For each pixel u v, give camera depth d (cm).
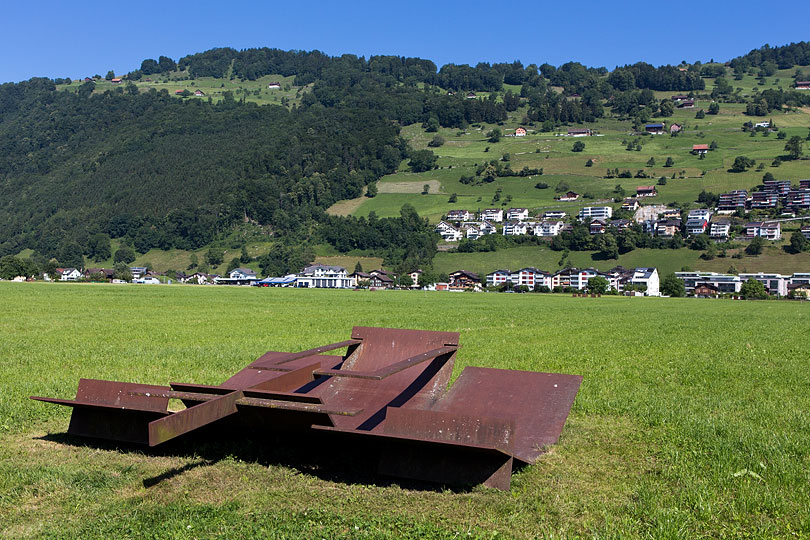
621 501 693
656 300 9488
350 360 1037
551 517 646
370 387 967
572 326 3325
